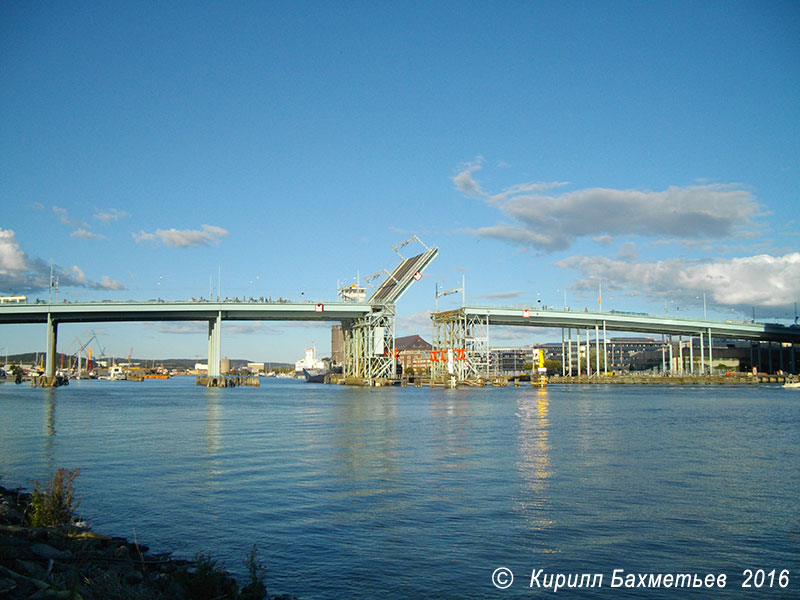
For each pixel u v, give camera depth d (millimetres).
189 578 16312
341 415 75625
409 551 20453
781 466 36344
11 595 13539
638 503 26859
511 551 20516
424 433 54125
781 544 21422
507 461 38031
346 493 28812
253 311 166000
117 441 48656
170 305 154375
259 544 21141
